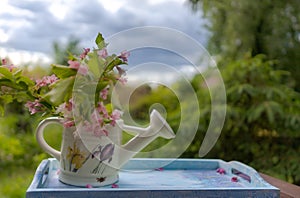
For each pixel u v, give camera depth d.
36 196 0.64
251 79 1.91
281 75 2.17
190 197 0.67
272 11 2.33
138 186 0.75
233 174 0.89
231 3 2.31
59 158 0.77
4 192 1.63
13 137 1.88
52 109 0.76
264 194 0.69
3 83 0.75
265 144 1.90
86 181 0.73
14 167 1.82
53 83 0.72
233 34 2.29
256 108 1.83
